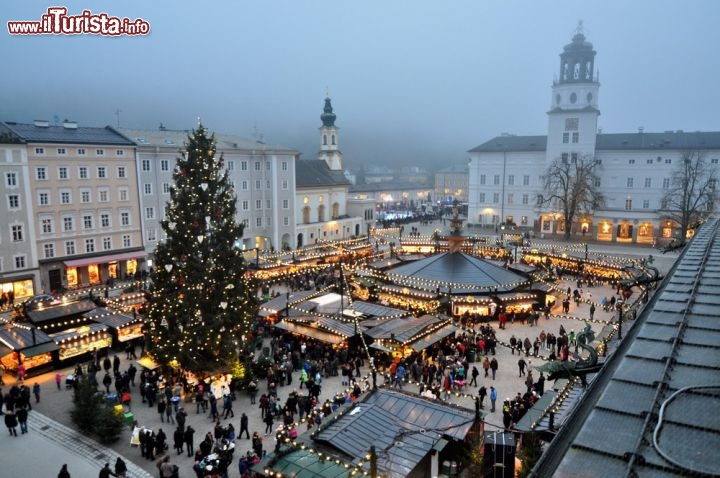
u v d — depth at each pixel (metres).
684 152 88.44
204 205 31.92
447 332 36.94
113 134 62.97
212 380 30.41
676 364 9.17
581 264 62.56
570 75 97.44
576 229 98.12
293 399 26.84
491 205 108.81
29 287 54.03
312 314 39.19
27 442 25.05
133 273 62.22
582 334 12.99
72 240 57.12
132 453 24.17
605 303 49.31
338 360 33.91
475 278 48.75
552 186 97.88
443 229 109.50
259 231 80.25
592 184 95.44
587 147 94.88
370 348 35.66
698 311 11.79
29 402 28.27
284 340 38.19
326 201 95.38
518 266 55.53
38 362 33.66
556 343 37.34
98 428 24.98
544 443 17.92
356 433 19.94
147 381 30.30
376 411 21.31
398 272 52.41
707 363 9.13
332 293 45.25
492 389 27.78
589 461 6.79
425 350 35.22
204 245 31.67
